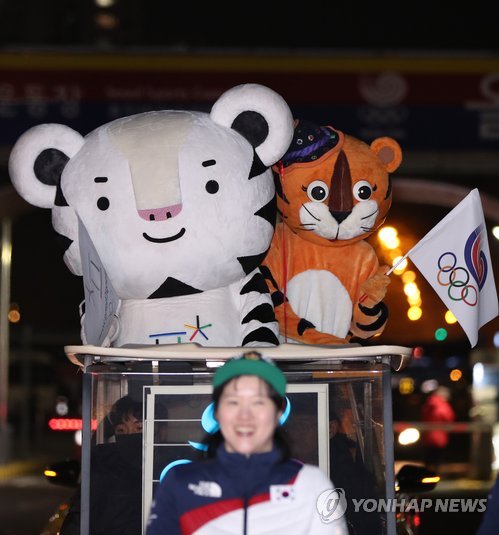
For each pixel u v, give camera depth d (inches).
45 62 736.3
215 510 161.3
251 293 260.4
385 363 203.5
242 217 248.7
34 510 631.2
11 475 943.0
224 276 252.5
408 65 753.0
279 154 258.4
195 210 243.6
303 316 280.2
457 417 975.6
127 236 243.0
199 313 253.8
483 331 841.5
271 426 163.5
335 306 281.1
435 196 746.8
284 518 161.2
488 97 754.2
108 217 244.2
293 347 203.8
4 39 1008.2
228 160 249.3
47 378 1381.6
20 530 533.6
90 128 737.0
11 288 1176.8
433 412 847.1
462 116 755.4
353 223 277.0
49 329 1355.8
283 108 257.6
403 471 287.9
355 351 201.8
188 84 739.4
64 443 1316.4
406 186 738.2
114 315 248.2
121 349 200.5
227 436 162.9
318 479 163.8
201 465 164.9
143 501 201.3
